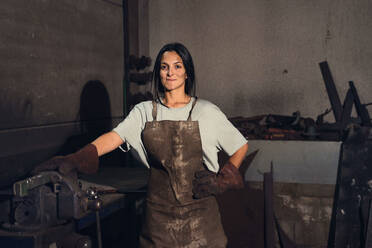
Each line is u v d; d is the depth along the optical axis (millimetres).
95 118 4430
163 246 2127
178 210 2121
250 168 4941
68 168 2113
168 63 2182
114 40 4867
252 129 5172
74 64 4012
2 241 2145
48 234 2176
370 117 5293
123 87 5102
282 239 4652
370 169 4086
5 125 3078
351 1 5293
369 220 3707
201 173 2129
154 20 5879
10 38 3109
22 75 3254
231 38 5664
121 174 4004
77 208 2170
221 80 5723
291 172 4844
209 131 2188
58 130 3760
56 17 3695
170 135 2139
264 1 5531
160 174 2180
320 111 5441
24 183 2012
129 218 3818
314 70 5438
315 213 4785
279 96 5562
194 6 5754
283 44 5512
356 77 5332
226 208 4324
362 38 5289
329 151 4703
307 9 5414
